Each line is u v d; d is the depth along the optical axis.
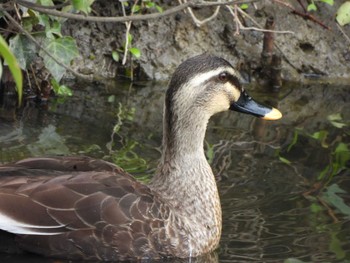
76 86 15.29
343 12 15.74
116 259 9.64
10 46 14.06
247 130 13.77
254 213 10.93
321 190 11.62
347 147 13.22
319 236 10.38
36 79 14.70
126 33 15.59
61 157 10.23
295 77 16.61
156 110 14.32
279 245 10.15
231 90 10.82
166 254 9.84
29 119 13.47
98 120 13.63
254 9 16.73
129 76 15.95
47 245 9.51
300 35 16.89
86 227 9.52
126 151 12.46
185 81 10.40
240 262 9.79
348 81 16.73
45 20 13.95
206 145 13.02
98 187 9.70
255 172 12.09
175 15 16.39
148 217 9.71
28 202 9.44
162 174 10.57
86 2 11.66
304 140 13.45
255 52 16.59
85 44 15.92
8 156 11.94
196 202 10.31
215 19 16.59
